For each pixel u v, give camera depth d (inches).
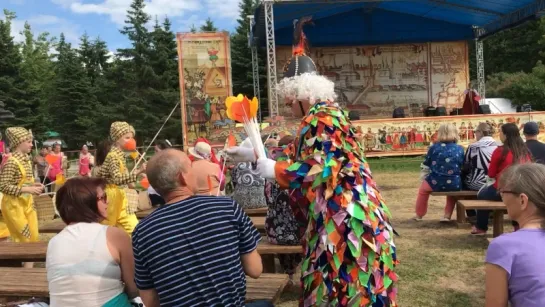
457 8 755.4
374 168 567.2
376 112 901.2
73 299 90.7
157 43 1614.2
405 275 188.7
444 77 896.9
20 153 205.0
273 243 151.0
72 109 1643.7
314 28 866.1
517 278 78.2
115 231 96.7
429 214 298.7
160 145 243.1
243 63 1590.8
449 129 264.5
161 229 82.7
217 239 83.7
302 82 105.7
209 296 81.5
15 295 130.9
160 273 81.6
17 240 203.9
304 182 97.3
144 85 1605.6
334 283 94.4
